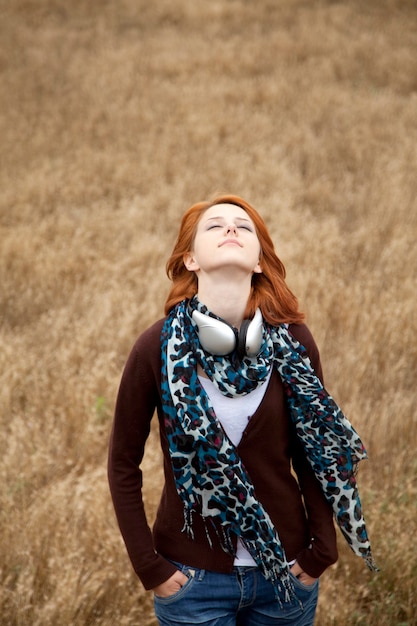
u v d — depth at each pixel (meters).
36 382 4.23
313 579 1.92
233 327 1.75
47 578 2.75
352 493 1.90
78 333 4.84
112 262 6.35
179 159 8.83
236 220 1.86
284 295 1.89
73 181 8.27
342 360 4.48
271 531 1.78
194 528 1.83
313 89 11.44
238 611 1.94
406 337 4.63
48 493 3.20
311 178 8.47
